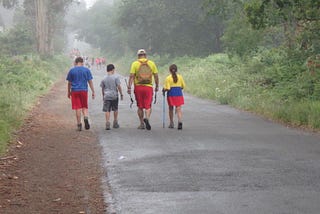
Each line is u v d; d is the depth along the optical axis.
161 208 12.05
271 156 17.97
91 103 39.34
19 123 25.11
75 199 13.16
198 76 58.72
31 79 51.72
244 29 48.25
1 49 99.75
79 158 18.34
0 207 12.38
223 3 47.22
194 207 12.04
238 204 12.17
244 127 26.11
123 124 27.39
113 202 12.71
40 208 12.38
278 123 27.83
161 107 36.38
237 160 17.33
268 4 34.50
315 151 18.91
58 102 40.31
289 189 13.43
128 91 25.67
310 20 36.44
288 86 34.81
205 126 26.53
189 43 93.81
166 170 16.02
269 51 51.66
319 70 34.44
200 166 16.47
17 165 17.06
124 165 16.97
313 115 25.98
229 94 40.97
